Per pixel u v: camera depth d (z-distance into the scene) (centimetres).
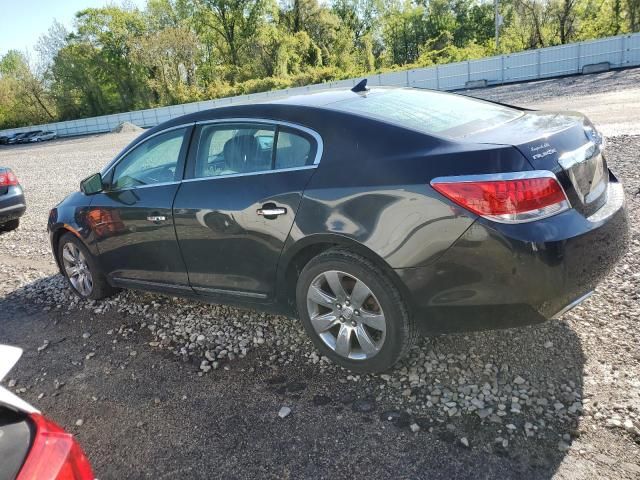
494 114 324
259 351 355
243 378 327
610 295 365
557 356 305
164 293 409
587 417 256
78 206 450
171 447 274
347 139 294
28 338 423
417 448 250
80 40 5841
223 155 348
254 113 339
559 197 253
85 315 452
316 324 318
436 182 257
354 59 6500
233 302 364
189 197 357
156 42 5125
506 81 3017
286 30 6156
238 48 5984
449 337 336
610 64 2703
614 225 280
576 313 347
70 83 5834
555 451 238
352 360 308
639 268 396
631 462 228
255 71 5591
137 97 5684
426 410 275
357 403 288
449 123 299
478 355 315
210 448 269
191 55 5253
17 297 517
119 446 280
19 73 6009
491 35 6706
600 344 311
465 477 230
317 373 321
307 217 297
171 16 5819
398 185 268
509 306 257
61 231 477
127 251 414
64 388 343
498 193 246
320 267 302
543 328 335
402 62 6900
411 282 271
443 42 6475
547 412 263
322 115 309
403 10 6825
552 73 2892
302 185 300
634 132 881
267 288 336
